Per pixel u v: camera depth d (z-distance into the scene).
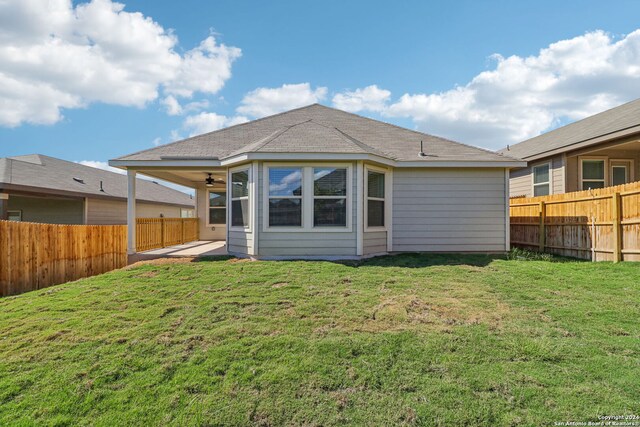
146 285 5.68
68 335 3.76
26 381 2.95
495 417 2.47
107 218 16.66
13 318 4.30
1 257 5.92
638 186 6.86
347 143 8.14
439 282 5.80
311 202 7.91
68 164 18.23
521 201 10.60
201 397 2.75
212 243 13.67
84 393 2.80
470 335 3.67
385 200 8.98
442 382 2.88
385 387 2.84
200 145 9.78
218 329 3.87
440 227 9.10
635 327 3.86
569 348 3.36
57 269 6.98
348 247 7.93
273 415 2.56
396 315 4.24
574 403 2.58
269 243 7.92
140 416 2.56
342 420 2.50
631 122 8.91
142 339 3.65
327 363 3.17
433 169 9.10
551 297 4.95
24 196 13.49
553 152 11.20
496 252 9.06
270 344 3.50
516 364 3.11
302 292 5.21
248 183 8.16
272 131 10.68
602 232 7.66
